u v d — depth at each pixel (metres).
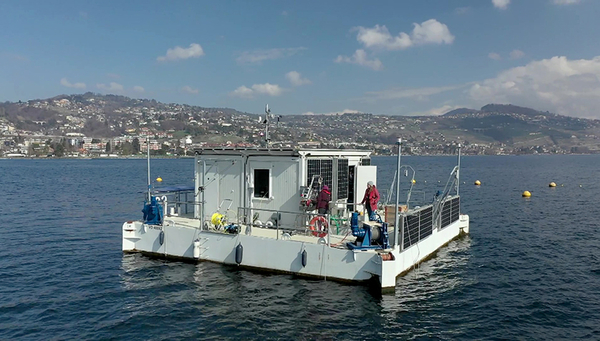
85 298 14.32
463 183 64.12
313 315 12.50
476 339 11.59
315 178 16.44
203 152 18.38
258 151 16.89
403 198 38.03
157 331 11.83
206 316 12.61
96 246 22.17
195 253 16.28
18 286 15.74
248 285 14.45
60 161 185.62
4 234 25.62
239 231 15.59
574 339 11.75
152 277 15.69
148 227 17.78
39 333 11.88
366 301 13.27
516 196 46.97
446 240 20.66
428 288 15.05
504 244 22.66
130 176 83.75
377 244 14.17
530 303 14.21
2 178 78.81
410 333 11.73
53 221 30.48
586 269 18.23
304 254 14.35
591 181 70.06
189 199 26.53
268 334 11.52
